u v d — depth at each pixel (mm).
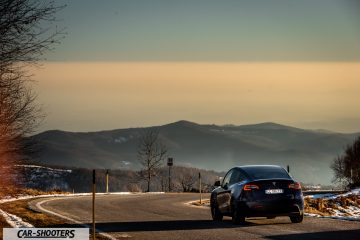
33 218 25688
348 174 64250
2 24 15086
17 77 17094
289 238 17953
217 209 24766
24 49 15648
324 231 19359
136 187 64625
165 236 19531
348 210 37094
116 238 19219
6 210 29547
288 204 22172
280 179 22453
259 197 22156
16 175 21938
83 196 46938
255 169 23422
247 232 19906
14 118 20141
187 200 42000
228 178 24594
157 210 31297
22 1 15250
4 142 20516
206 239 18484
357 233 18578
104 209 32000
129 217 26891
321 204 35719
